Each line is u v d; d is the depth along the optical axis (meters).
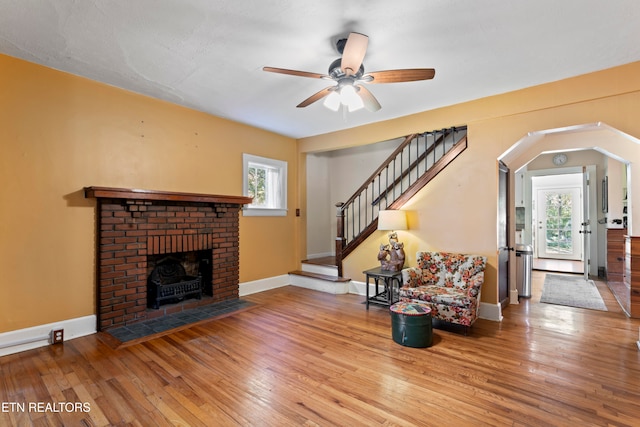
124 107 3.40
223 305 4.07
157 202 3.56
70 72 3.00
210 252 4.19
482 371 2.38
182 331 3.20
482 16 2.12
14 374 2.34
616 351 2.71
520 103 3.38
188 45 2.51
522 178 5.52
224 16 2.13
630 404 1.96
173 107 3.82
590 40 2.42
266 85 3.28
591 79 2.99
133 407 1.95
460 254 3.77
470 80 3.15
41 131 2.86
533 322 3.48
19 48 2.56
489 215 3.63
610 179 5.52
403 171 5.28
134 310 3.39
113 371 2.38
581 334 3.11
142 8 2.04
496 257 3.58
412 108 3.99
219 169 4.32
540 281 5.64
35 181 2.83
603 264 6.01
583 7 2.03
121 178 3.38
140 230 3.43
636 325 3.37
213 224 4.15
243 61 2.77
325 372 2.38
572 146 4.31
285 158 5.35
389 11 2.07
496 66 2.86
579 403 1.97
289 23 2.21
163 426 1.77
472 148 3.74
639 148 4.10
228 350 2.77
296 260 5.54
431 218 4.06
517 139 3.43
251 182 4.99
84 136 3.12
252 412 1.90
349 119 4.43
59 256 2.96
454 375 2.33
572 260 7.89
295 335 3.12
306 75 2.44
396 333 2.92
